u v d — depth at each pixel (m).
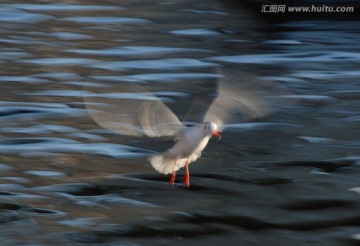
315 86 19.25
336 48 23.39
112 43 23.45
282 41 24.19
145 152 14.41
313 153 14.60
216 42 23.88
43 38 23.72
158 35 24.58
